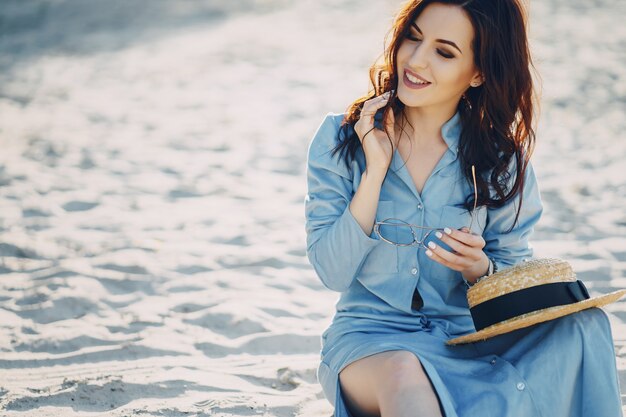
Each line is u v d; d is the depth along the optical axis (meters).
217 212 7.93
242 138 11.30
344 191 3.50
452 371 3.18
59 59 19.14
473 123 3.47
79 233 7.14
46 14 25.20
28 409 3.95
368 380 3.11
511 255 3.57
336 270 3.36
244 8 25.86
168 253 6.64
